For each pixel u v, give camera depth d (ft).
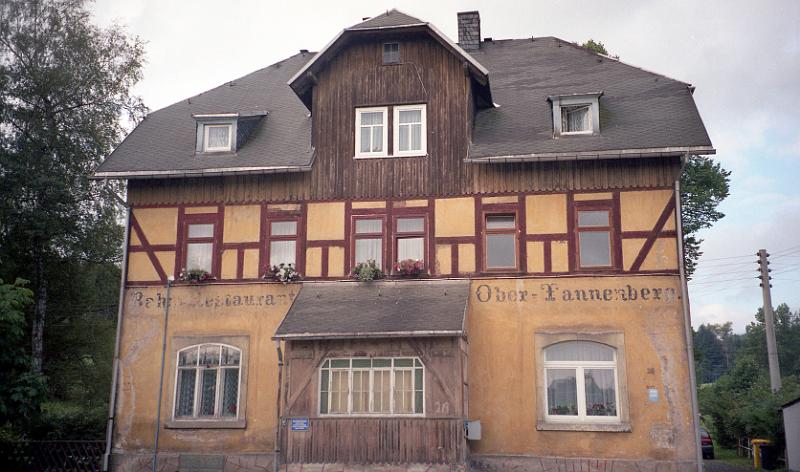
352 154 66.54
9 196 80.02
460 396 55.06
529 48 81.71
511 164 63.93
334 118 67.62
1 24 84.12
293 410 56.75
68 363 94.38
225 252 66.74
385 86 67.41
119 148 71.41
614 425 57.98
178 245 67.46
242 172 65.77
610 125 64.85
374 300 61.41
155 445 63.21
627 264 60.70
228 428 62.95
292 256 65.92
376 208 65.31
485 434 59.62
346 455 55.21
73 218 85.05
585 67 75.41
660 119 64.08
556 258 61.77
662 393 58.18
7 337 59.52
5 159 79.71
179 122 75.25
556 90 71.72
